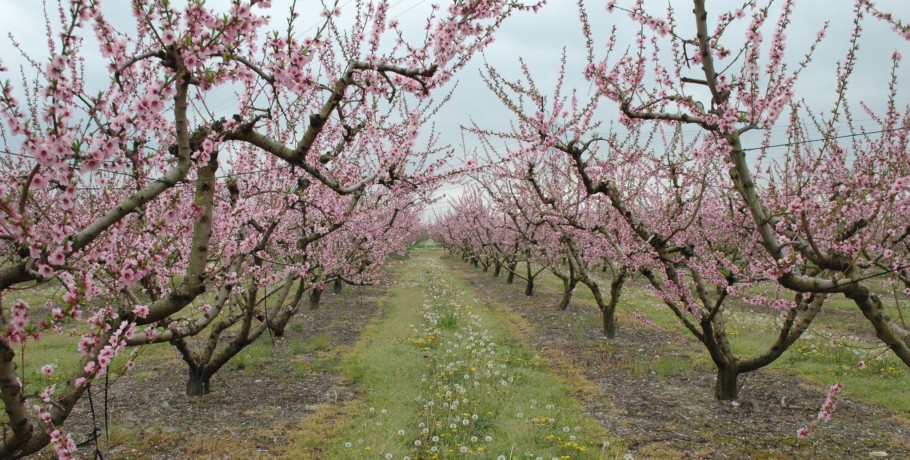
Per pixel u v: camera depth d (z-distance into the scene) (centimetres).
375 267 1385
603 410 740
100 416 684
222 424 667
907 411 722
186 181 365
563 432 640
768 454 590
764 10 424
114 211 304
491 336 1208
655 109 604
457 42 416
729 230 1002
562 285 2280
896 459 576
